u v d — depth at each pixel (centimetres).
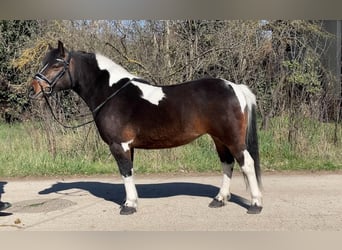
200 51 1004
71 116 959
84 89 551
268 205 562
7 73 1282
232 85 526
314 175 768
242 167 517
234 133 512
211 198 612
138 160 857
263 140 934
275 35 1009
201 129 523
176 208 559
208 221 496
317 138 908
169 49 991
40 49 1056
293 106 938
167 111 520
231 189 673
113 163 882
